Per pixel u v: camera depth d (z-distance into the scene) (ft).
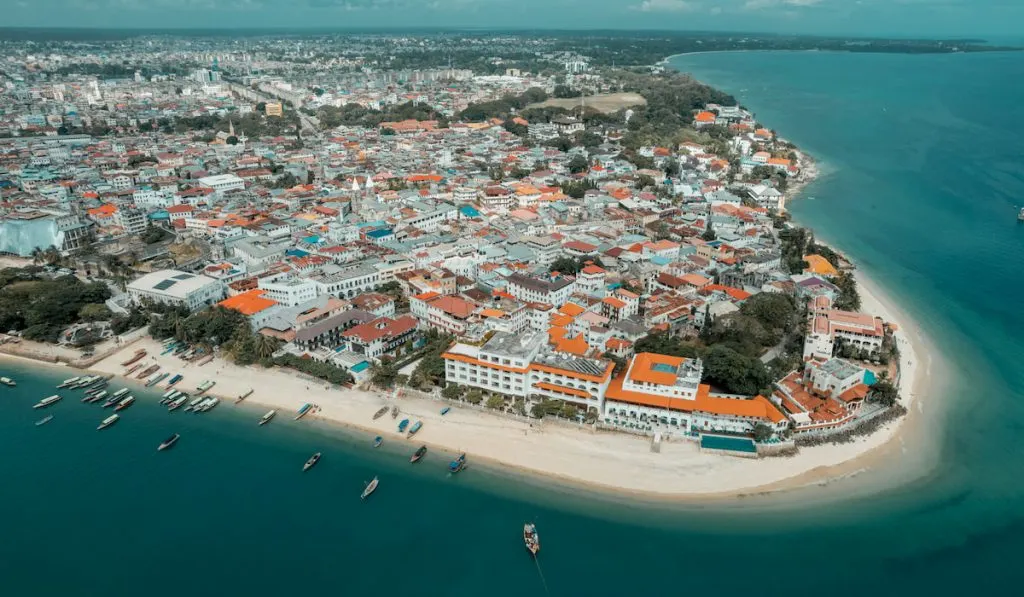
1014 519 591.78
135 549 562.66
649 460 654.12
